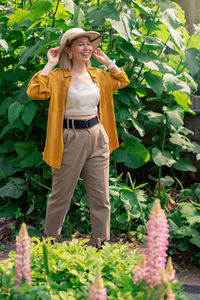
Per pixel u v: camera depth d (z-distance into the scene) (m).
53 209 2.81
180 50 3.54
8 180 4.05
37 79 2.62
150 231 1.63
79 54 2.63
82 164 2.70
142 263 1.72
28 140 4.04
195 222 3.23
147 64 3.45
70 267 2.20
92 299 1.48
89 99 2.66
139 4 3.88
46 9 3.47
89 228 3.62
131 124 4.07
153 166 4.48
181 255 3.15
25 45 4.04
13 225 3.55
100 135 2.74
